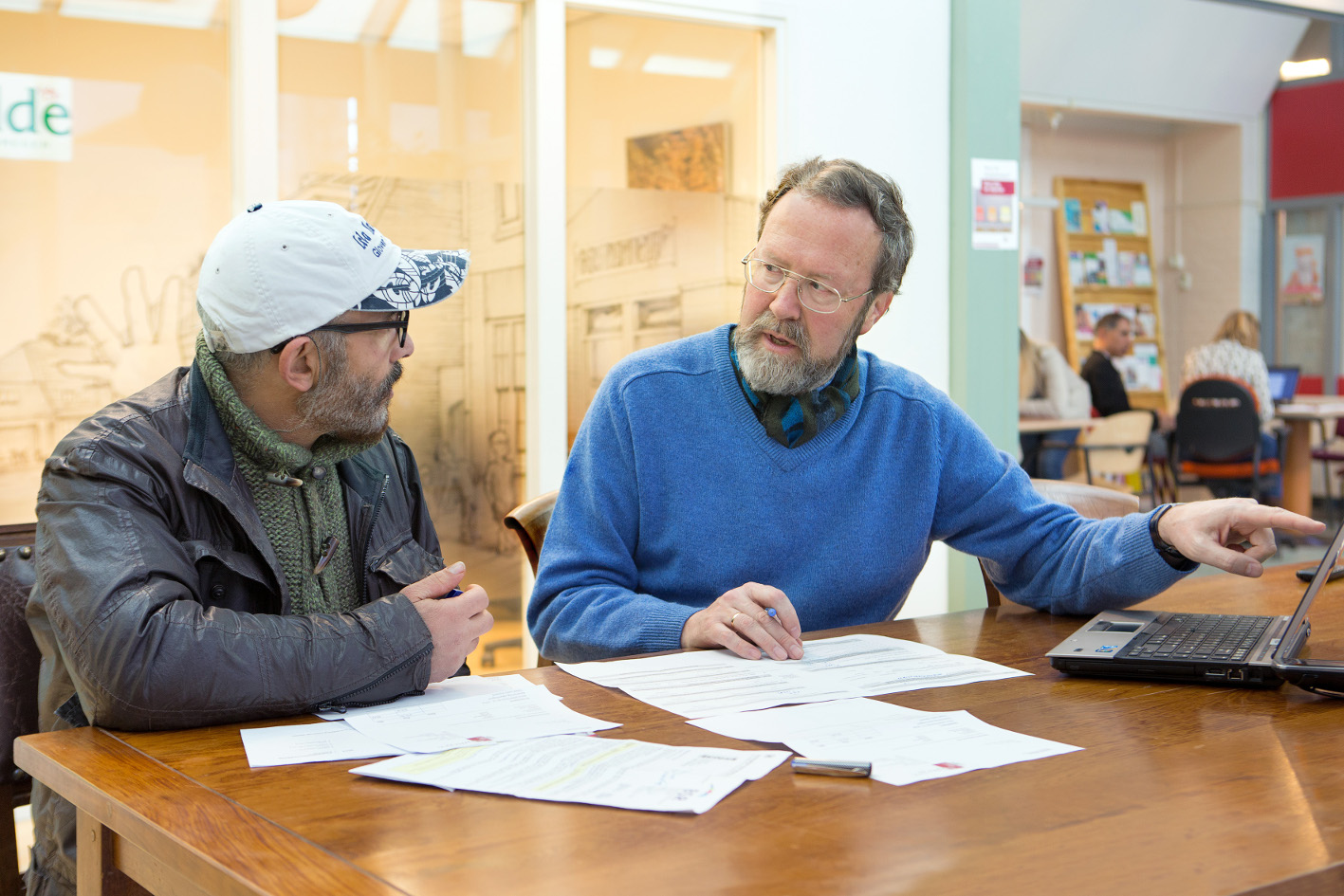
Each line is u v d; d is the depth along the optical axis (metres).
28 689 1.34
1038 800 0.86
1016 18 4.23
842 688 1.21
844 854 0.76
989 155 4.23
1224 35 9.41
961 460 1.83
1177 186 10.68
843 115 4.08
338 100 3.54
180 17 3.32
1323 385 10.06
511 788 0.89
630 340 4.06
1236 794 0.88
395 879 0.73
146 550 1.16
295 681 1.11
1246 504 1.50
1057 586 1.66
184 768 0.96
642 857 0.76
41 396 3.23
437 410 3.78
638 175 4.02
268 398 1.29
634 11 3.87
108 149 3.27
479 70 3.75
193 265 3.38
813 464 1.75
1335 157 9.85
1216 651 1.25
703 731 1.05
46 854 1.27
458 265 1.38
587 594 1.62
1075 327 10.06
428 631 1.19
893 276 1.72
